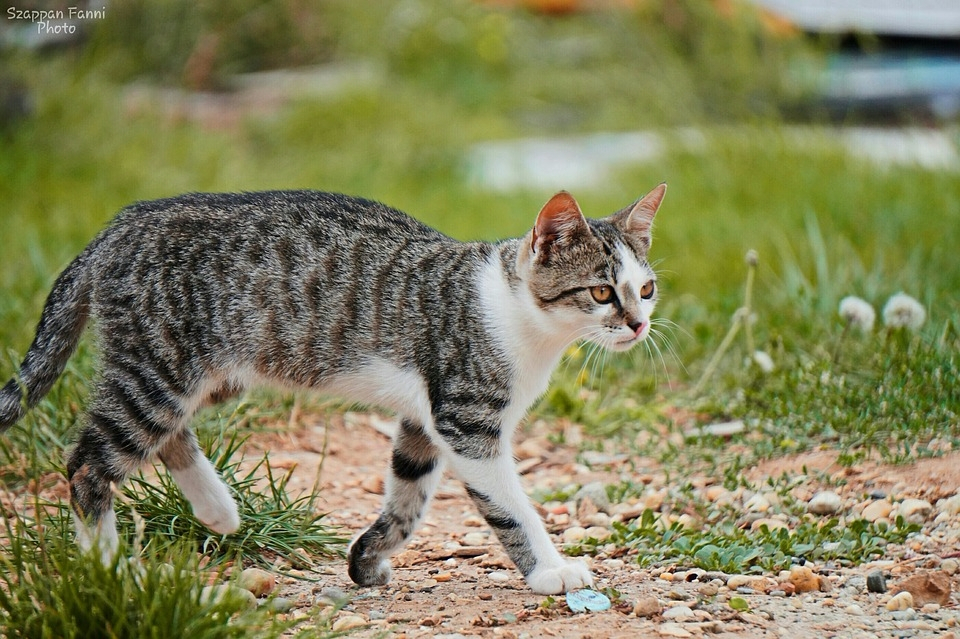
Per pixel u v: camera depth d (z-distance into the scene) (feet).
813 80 68.39
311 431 34.58
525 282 24.16
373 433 35.37
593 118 81.51
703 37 75.00
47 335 24.63
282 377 24.89
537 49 92.63
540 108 84.94
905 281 40.27
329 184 64.59
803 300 39.73
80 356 32.83
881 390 32.40
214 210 24.66
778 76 69.82
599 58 86.22
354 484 31.04
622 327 24.85
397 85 84.89
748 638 20.26
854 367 34.24
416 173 69.87
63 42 73.46
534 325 24.12
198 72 81.35
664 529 26.27
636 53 79.41
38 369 24.58
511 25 94.48
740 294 43.01
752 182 53.72
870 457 29.66
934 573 22.22
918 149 56.85
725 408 35.22
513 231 54.39
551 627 20.92
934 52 69.72
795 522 26.63
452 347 23.73
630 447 34.06
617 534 26.50
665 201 54.13
